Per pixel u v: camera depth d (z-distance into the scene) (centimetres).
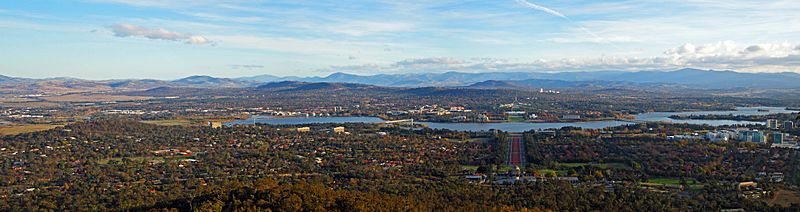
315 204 15700
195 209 15825
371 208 15675
